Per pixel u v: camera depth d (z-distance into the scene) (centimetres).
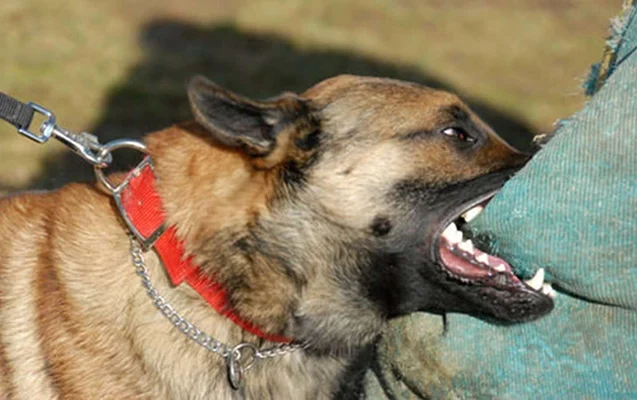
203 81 344
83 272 360
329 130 364
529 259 337
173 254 356
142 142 385
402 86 377
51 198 387
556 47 1326
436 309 374
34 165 781
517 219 334
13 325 360
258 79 1105
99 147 371
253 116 357
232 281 359
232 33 1259
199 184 363
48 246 369
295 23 1318
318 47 1227
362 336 384
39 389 353
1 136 835
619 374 337
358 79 380
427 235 367
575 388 341
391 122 367
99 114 954
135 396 353
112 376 351
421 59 1217
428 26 1370
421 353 367
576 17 1470
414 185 366
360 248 367
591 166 328
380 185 364
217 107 349
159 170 369
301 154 361
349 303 374
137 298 356
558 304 344
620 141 324
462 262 364
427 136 369
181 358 358
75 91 1007
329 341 378
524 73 1205
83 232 368
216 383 363
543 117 1034
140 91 1025
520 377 347
